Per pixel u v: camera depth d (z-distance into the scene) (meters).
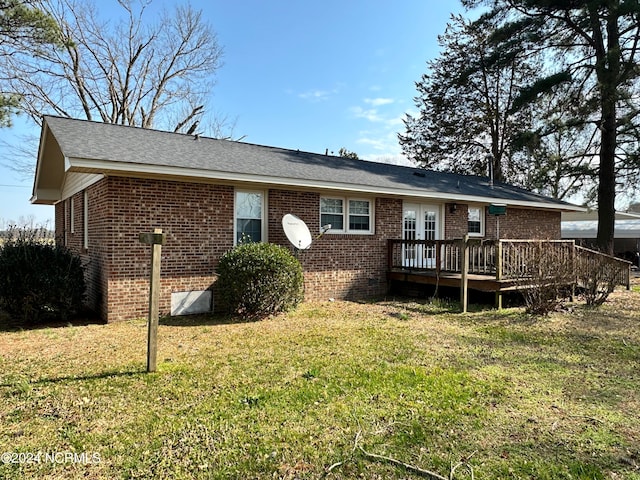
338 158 12.88
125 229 7.42
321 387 4.11
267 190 9.07
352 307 8.96
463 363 4.95
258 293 7.54
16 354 5.30
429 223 12.05
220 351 5.43
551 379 4.41
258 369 4.68
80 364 4.86
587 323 7.33
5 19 11.59
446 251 10.01
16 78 17.77
